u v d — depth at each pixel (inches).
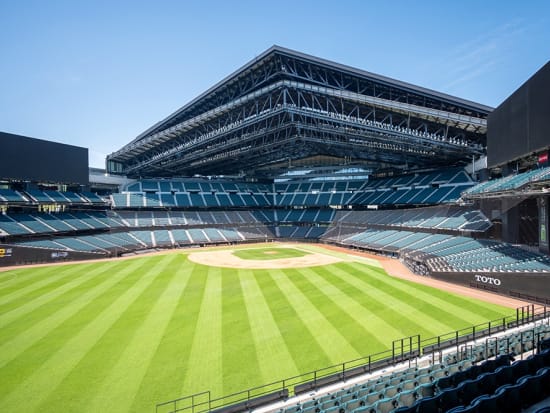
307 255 2233.0
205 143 2331.4
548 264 1077.1
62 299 1136.8
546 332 593.3
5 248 1883.6
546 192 990.4
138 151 2915.8
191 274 1599.4
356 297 1116.5
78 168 2551.7
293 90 1824.6
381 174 3371.1
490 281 1172.5
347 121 1843.0
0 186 2295.8
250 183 3922.2
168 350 733.3
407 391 423.2
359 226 2876.5
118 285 1354.6
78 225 2463.1
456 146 2012.8
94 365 669.9
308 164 3358.8
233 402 544.1
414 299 1081.4
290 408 469.1
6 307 1043.9
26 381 613.6
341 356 695.1
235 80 2285.9
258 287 1307.8
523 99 1237.7
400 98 2121.1
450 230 1925.4
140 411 530.0
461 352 605.9
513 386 354.9
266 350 728.3
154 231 2859.3
